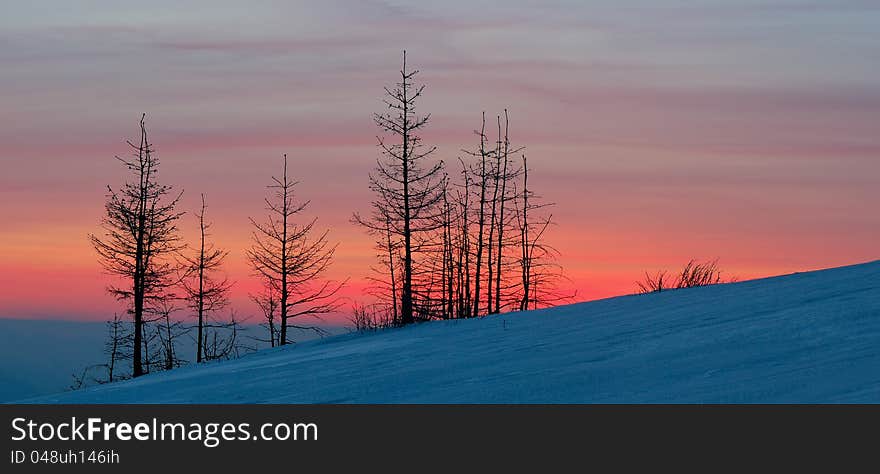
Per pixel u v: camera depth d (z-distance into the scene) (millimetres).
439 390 11961
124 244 45469
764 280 19938
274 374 16594
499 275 47594
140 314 44906
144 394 15984
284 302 46531
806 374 9336
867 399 7996
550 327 18281
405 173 43469
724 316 15070
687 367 10984
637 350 13148
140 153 45969
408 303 39969
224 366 21875
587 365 12383
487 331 19703
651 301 19875
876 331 11203
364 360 17078
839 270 18891
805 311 13781
